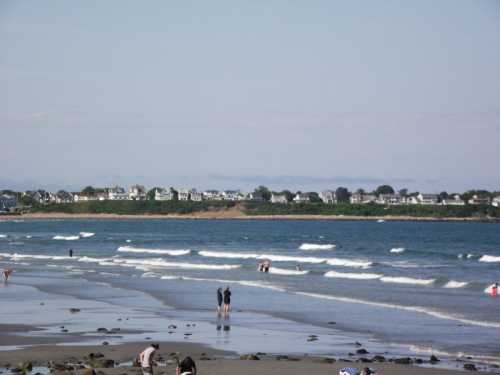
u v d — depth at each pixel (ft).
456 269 342.64
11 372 115.03
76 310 194.39
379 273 320.09
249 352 137.08
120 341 147.23
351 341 150.41
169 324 171.42
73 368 117.80
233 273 319.47
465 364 125.49
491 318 180.45
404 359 129.29
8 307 202.08
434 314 187.62
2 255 455.22
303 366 121.80
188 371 98.48
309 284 267.18
